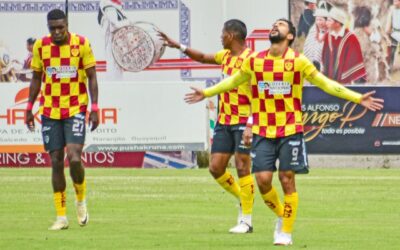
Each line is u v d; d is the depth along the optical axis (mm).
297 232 24359
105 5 49094
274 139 21469
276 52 21281
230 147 24750
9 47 49125
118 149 44500
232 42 24719
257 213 28750
